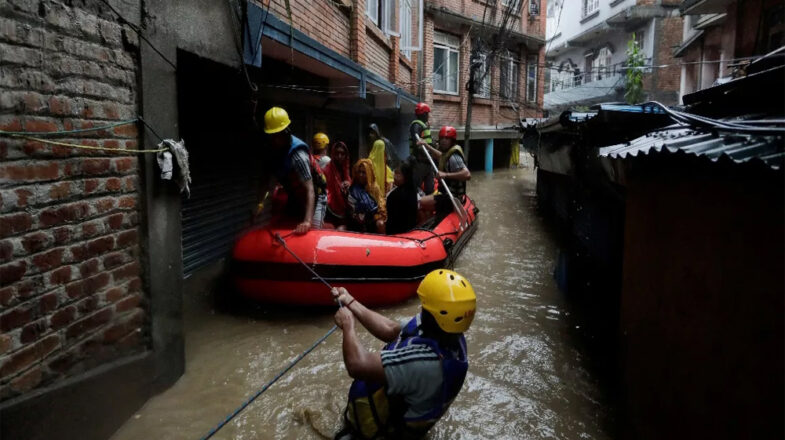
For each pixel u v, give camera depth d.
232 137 5.56
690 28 18.38
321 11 6.30
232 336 3.92
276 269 4.14
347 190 5.43
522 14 18.62
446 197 6.15
